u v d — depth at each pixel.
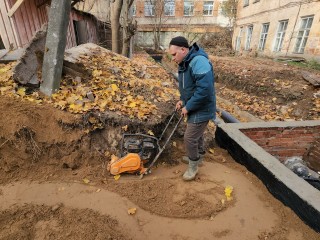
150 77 5.66
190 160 3.21
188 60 2.77
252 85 9.09
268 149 4.45
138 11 28.23
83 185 3.03
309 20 11.84
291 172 3.02
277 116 6.98
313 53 11.33
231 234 2.53
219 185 3.24
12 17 6.21
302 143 4.51
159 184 3.17
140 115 3.63
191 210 2.81
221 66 11.63
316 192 2.66
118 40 8.90
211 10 28.31
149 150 3.26
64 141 3.25
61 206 2.67
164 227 2.57
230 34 23.44
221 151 4.09
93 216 2.58
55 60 3.50
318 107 6.65
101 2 17.30
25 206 2.62
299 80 8.37
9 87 3.47
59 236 2.29
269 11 15.25
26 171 3.08
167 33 28.58
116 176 3.21
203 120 2.94
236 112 7.93
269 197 3.03
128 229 2.50
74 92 3.73
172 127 3.99
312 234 2.47
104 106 3.56
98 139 3.45
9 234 2.26
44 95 3.57
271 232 2.56
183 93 3.07
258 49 16.73
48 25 3.48
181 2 27.91
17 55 5.29
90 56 5.10
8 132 3.05
